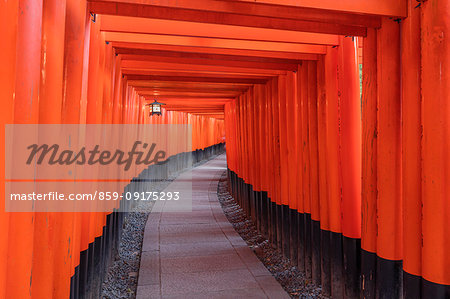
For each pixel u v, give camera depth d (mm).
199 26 2938
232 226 6551
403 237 2377
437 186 2072
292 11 2365
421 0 2170
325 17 2451
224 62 4332
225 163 18125
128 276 4297
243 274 4145
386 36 2555
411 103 2305
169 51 3855
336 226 3467
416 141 2277
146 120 8781
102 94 3057
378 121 2672
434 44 2092
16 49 1213
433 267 2080
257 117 6461
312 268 4020
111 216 4230
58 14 1630
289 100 4680
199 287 3770
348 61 3191
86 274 2666
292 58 3777
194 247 5203
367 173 2830
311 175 3992
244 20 2590
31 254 1375
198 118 17938
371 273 2809
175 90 6758
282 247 5008
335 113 3402
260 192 6344
